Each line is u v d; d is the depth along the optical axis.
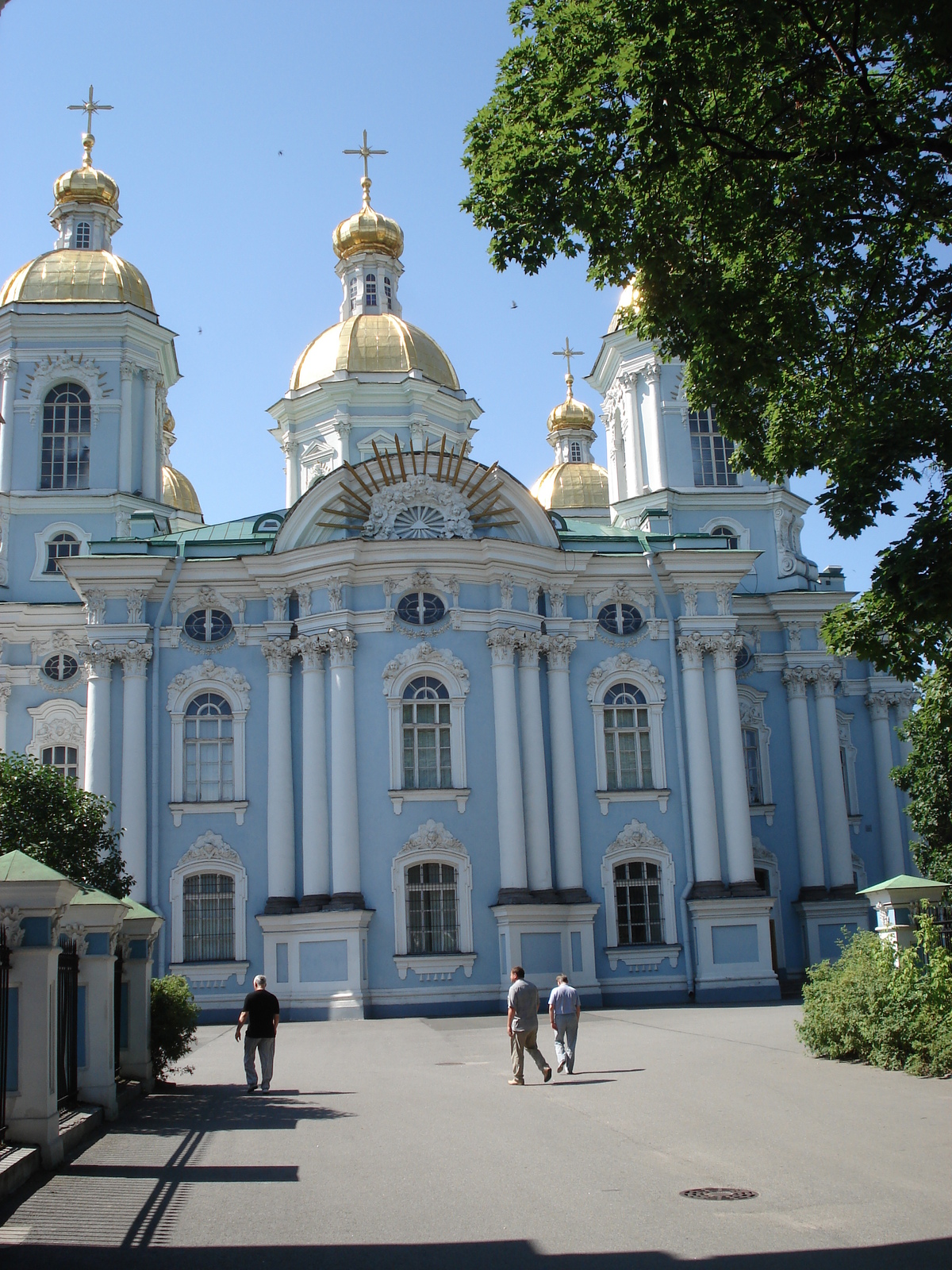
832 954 41.03
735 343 18.52
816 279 18.95
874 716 45.62
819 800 42.28
